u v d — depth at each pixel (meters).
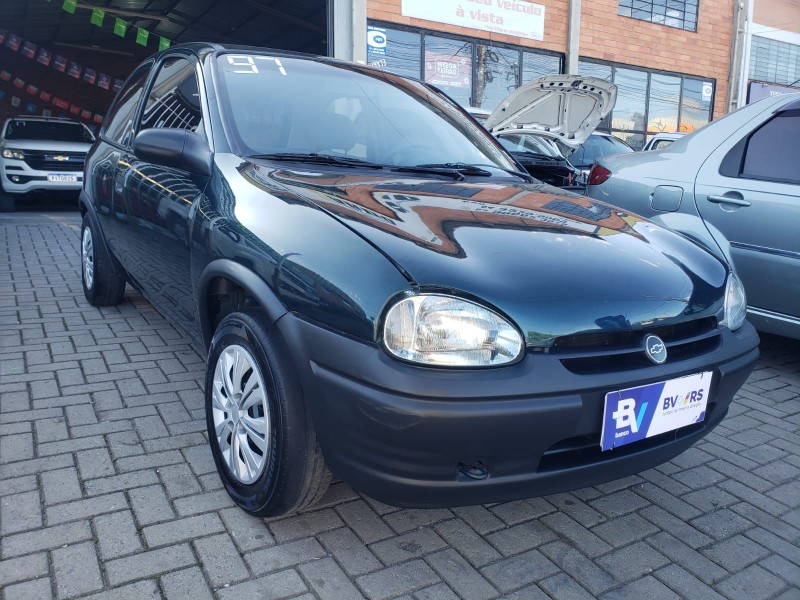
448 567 2.10
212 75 3.03
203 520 2.27
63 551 2.06
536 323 1.85
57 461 2.60
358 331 1.82
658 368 2.00
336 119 3.07
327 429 1.91
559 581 2.07
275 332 2.11
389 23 10.38
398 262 1.87
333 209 2.16
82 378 3.42
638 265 2.17
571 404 1.82
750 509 2.53
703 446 3.05
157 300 3.41
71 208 11.41
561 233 2.25
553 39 12.22
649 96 13.98
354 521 2.32
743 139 3.99
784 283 3.65
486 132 3.66
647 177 4.37
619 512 2.48
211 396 2.45
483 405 1.74
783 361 4.23
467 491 1.84
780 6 15.92
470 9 11.09
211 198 2.56
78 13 15.09
